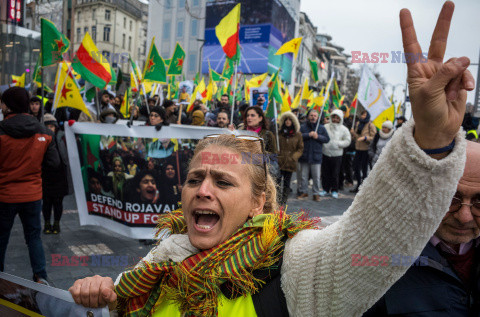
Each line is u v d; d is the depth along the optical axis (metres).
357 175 8.24
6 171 2.93
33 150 2.97
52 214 5.23
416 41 0.67
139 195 3.88
